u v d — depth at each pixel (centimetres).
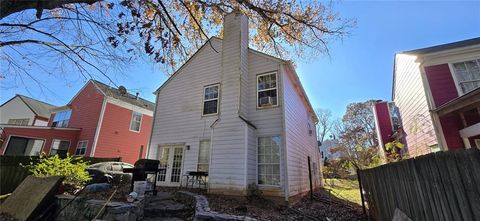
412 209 327
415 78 970
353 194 1191
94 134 1639
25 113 2348
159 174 1064
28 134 1582
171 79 1219
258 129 893
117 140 1759
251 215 588
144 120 2006
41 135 1608
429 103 853
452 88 840
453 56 878
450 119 804
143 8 494
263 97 930
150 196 677
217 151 859
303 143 1179
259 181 832
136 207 536
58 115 2008
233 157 820
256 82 962
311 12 741
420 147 988
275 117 879
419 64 916
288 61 929
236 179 788
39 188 603
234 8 647
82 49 489
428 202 275
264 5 683
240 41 983
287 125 884
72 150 1680
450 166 225
